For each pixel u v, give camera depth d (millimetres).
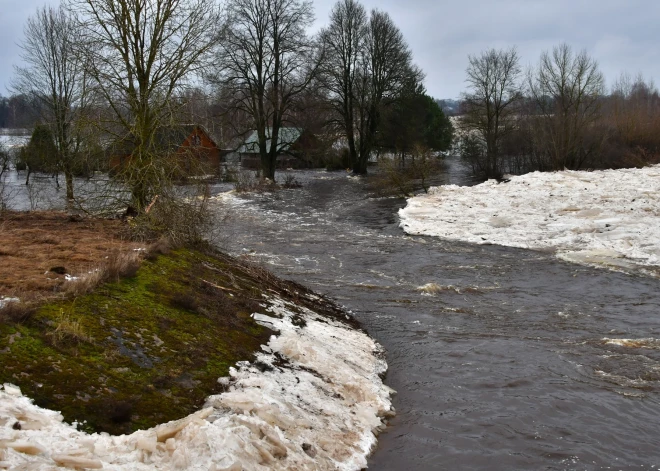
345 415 7703
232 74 42219
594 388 9320
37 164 31812
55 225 14055
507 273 17469
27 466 4504
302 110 45688
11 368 6078
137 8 15422
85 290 8289
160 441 5648
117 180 15102
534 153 54219
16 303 7156
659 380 9648
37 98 29250
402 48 54938
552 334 12023
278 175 57344
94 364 6742
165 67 15781
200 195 15305
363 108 55219
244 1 41594
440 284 16094
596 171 39812
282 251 20391
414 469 6898
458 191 34719
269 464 5730
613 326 12570
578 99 45875
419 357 10703
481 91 52438
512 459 7184
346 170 62250
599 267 18062
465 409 8570
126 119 15891
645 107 61062
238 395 7016
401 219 27734
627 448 7500
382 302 14258
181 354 7707
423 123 61281
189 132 16047
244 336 9055
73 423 5688
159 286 9617
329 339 10406
